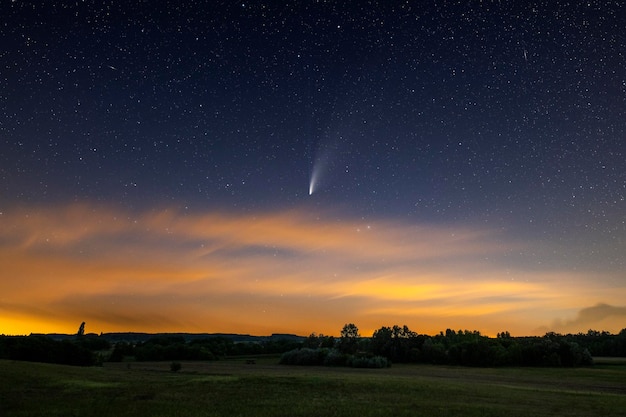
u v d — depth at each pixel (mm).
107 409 33062
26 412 31359
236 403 36688
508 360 108375
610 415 33438
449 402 39094
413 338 128625
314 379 55031
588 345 141625
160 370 79188
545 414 33438
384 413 33094
